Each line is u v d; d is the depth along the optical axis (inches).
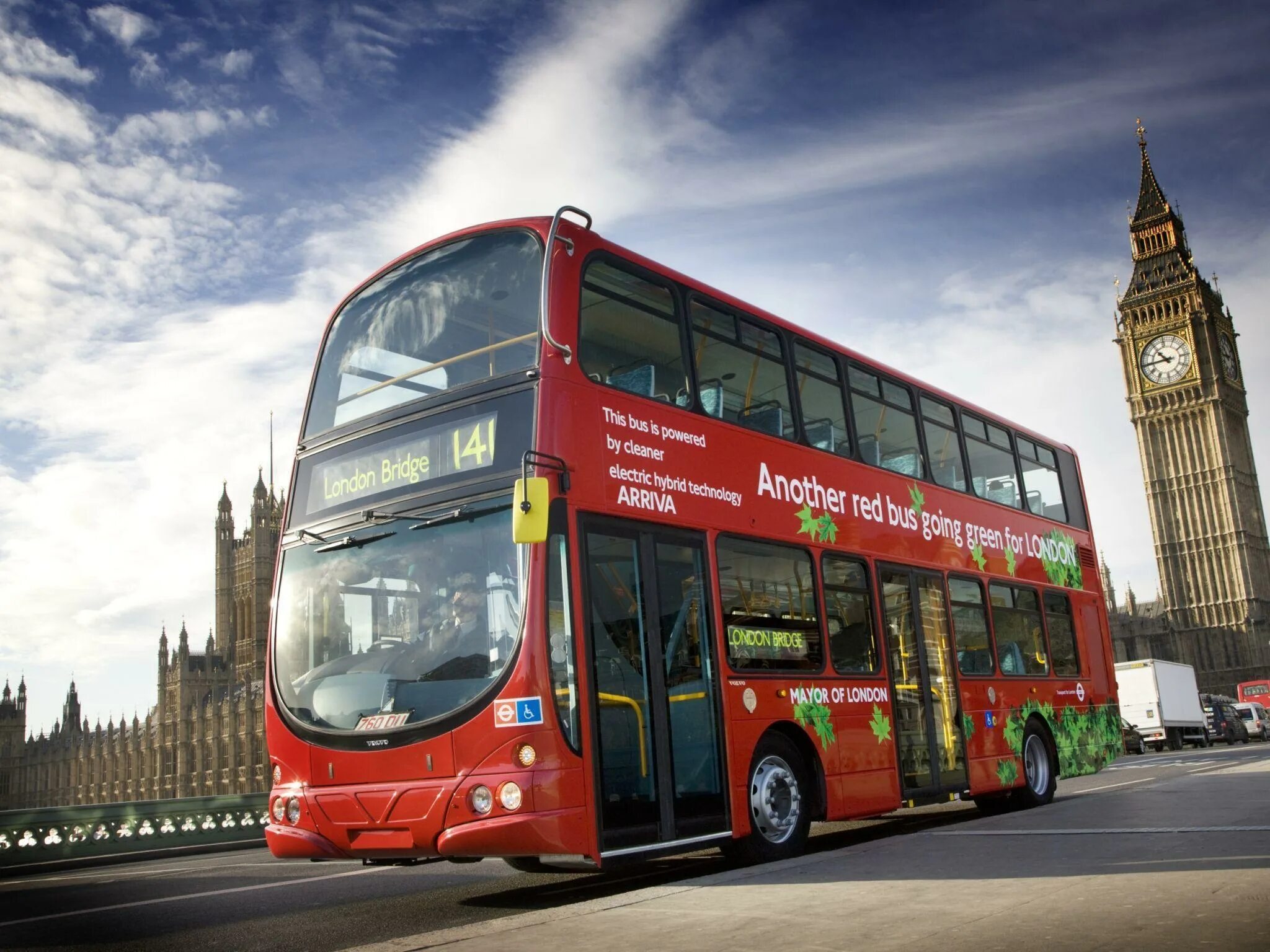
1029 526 624.1
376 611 337.4
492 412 336.2
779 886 295.7
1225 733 2279.8
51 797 7017.7
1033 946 202.1
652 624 344.8
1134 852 319.0
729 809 356.5
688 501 374.0
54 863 741.3
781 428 437.1
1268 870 269.1
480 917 335.6
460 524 328.8
